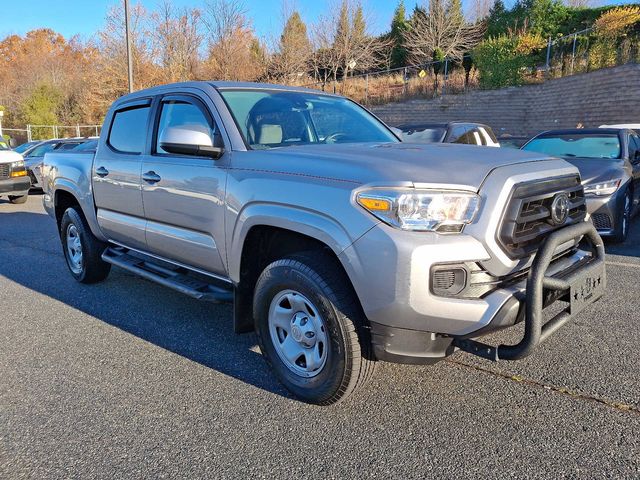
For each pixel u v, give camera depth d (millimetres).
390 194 2486
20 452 2643
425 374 3383
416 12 31516
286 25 29812
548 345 3764
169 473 2463
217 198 3340
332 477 2416
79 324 4410
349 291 2742
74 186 5113
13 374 3506
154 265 4383
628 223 7414
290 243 3248
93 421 2916
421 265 2408
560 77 20156
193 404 3078
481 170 2650
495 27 30062
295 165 2961
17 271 6234
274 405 3051
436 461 2508
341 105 4344
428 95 25859
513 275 2641
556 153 8086
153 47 30109
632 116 16156
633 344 3758
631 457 2498
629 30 18734
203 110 3660
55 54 54062
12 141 13477
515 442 2643
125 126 4496
